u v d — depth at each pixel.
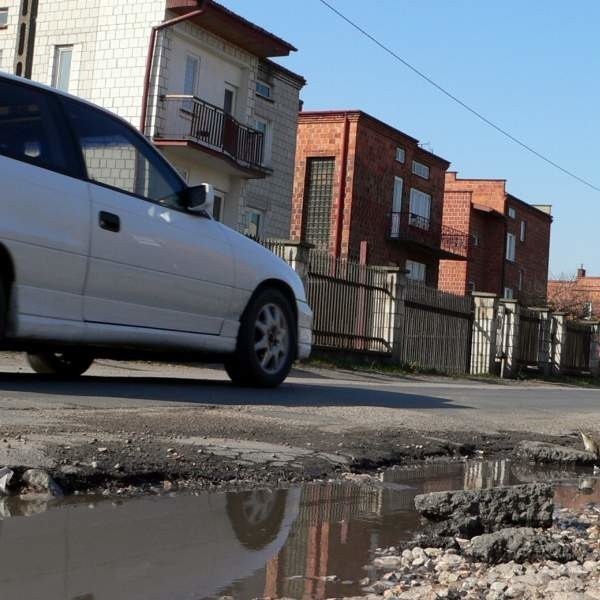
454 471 6.52
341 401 9.45
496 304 26.09
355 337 20.88
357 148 37.03
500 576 3.64
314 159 37.66
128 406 7.38
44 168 7.45
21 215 7.20
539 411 11.20
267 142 31.33
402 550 4.01
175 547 3.69
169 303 8.54
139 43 25.14
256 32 26.72
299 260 18.42
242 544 3.86
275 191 31.97
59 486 4.51
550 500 4.72
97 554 3.48
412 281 23.08
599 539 4.50
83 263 7.69
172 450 5.45
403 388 13.19
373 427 7.61
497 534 4.02
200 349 8.99
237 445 5.93
